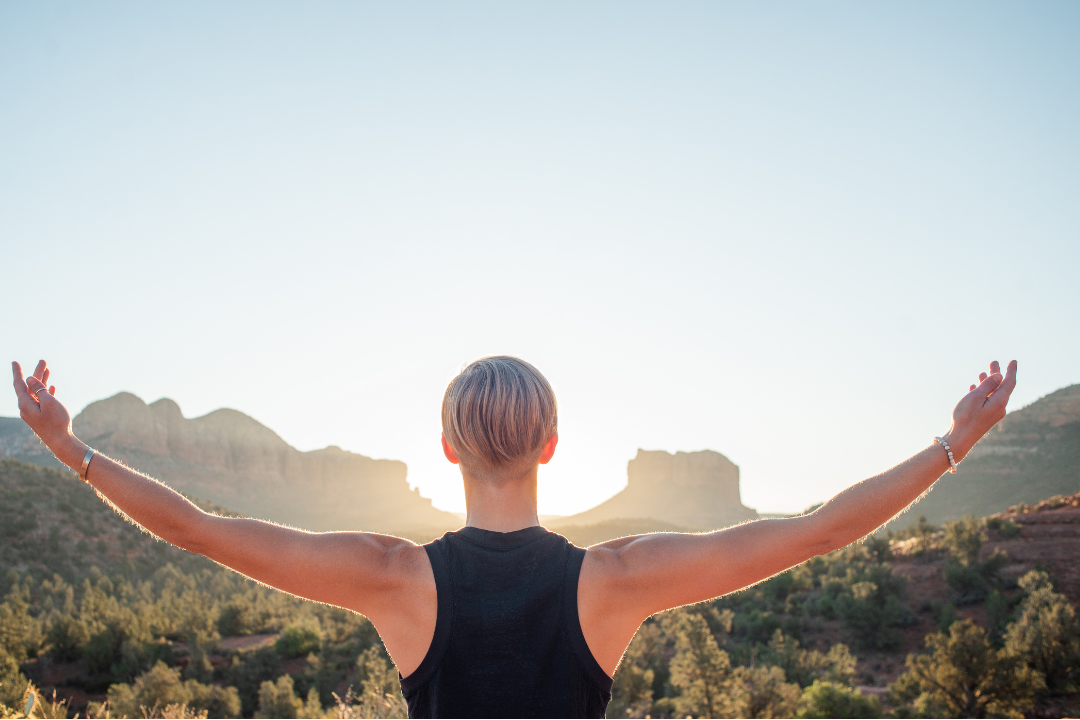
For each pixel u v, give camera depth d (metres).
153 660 49.97
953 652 36.19
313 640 54.97
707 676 31.94
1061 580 56.53
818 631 57.22
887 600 55.69
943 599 58.66
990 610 52.09
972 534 64.38
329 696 42.50
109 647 50.69
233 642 61.03
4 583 72.69
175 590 82.25
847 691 34.34
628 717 30.72
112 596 68.25
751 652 47.81
